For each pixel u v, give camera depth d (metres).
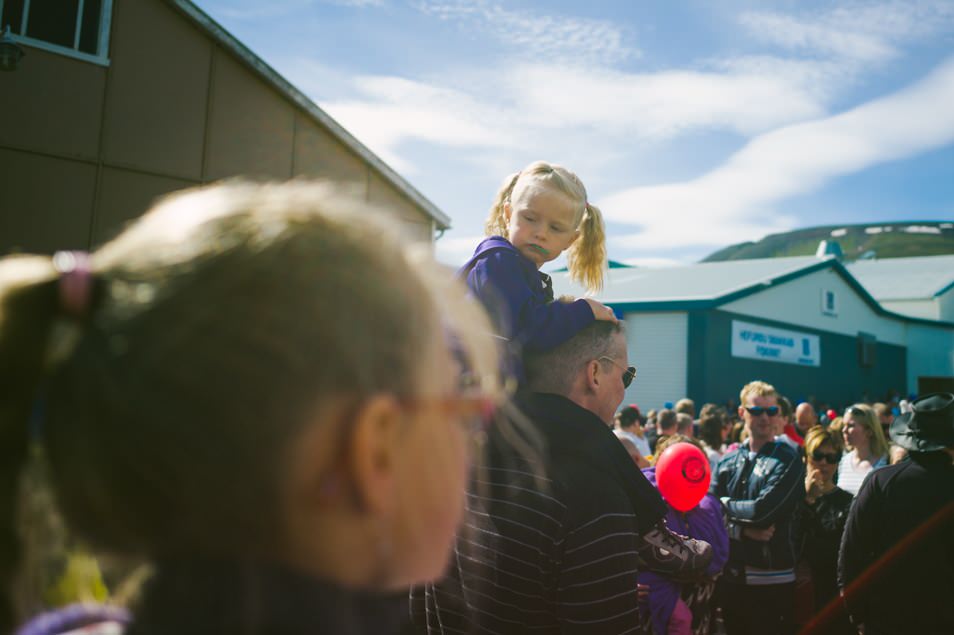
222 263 0.43
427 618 1.52
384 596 0.51
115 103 10.82
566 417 1.46
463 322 0.57
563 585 1.33
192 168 11.31
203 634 0.41
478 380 0.57
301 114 12.22
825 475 4.19
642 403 19.30
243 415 0.41
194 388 0.41
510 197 2.15
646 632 2.19
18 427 0.42
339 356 0.44
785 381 22.34
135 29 11.02
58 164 10.39
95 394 0.41
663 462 2.61
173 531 0.43
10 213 10.02
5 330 0.42
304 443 0.43
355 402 0.45
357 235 0.48
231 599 0.42
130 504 0.42
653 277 25.00
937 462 2.90
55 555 0.48
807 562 4.08
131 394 0.41
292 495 0.43
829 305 25.39
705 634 2.39
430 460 0.52
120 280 0.43
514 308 1.67
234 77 11.73
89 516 0.43
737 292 19.91
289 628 0.43
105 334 0.42
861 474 4.84
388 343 0.47
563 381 1.60
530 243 1.93
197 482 0.41
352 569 0.47
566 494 1.35
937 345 31.44
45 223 10.23
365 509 0.45
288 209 0.47
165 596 0.43
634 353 19.61
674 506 2.57
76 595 0.50
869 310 28.62
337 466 0.44
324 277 0.44
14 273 0.44
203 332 0.42
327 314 0.44
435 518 0.52
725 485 4.03
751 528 3.71
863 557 3.03
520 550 1.36
